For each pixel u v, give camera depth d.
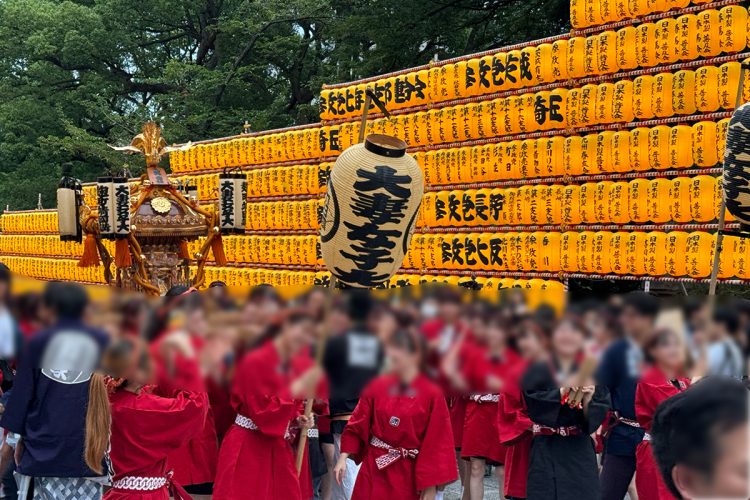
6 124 32.03
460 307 4.70
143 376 4.54
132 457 4.63
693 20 9.78
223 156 17.09
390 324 4.65
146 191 10.48
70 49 30.03
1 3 30.52
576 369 4.73
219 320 4.64
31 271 23.64
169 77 28.30
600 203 10.69
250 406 5.11
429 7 21.25
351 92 14.28
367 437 5.46
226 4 31.42
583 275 10.89
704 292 12.81
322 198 14.98
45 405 4.62
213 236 10.88
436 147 12.87
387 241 5.20
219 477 5.38
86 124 33.94
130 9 30.83
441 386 4.78
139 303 4.60
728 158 6.42
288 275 15.45
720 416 1.97
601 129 10.82
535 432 5.45
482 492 6.98
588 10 10.87
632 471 6.11
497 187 12.04
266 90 31.02
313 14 27.20
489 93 12.14
